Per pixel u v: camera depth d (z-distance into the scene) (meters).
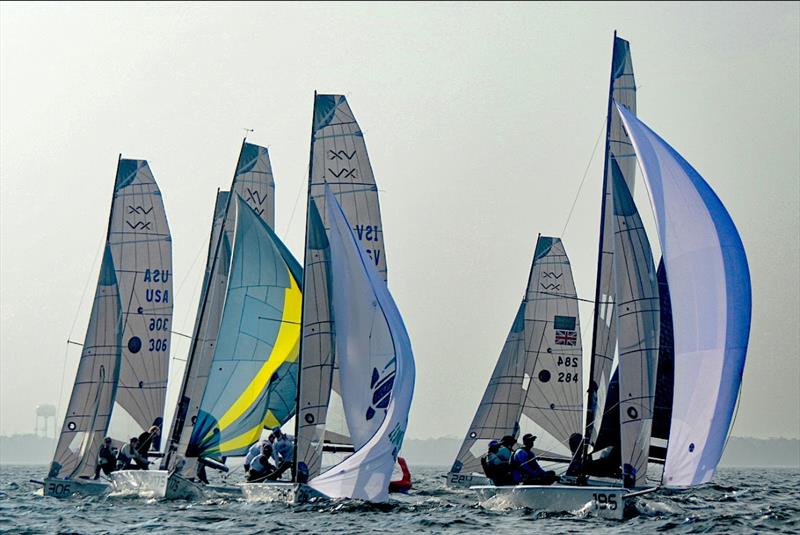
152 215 186.00
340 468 141.75
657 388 138.62
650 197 127.56
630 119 130.50
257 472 154.12
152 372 184.50
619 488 132.75
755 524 130.25
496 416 192.50
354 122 171.25
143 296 185.00
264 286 164.00
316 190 170.00
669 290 126.12
